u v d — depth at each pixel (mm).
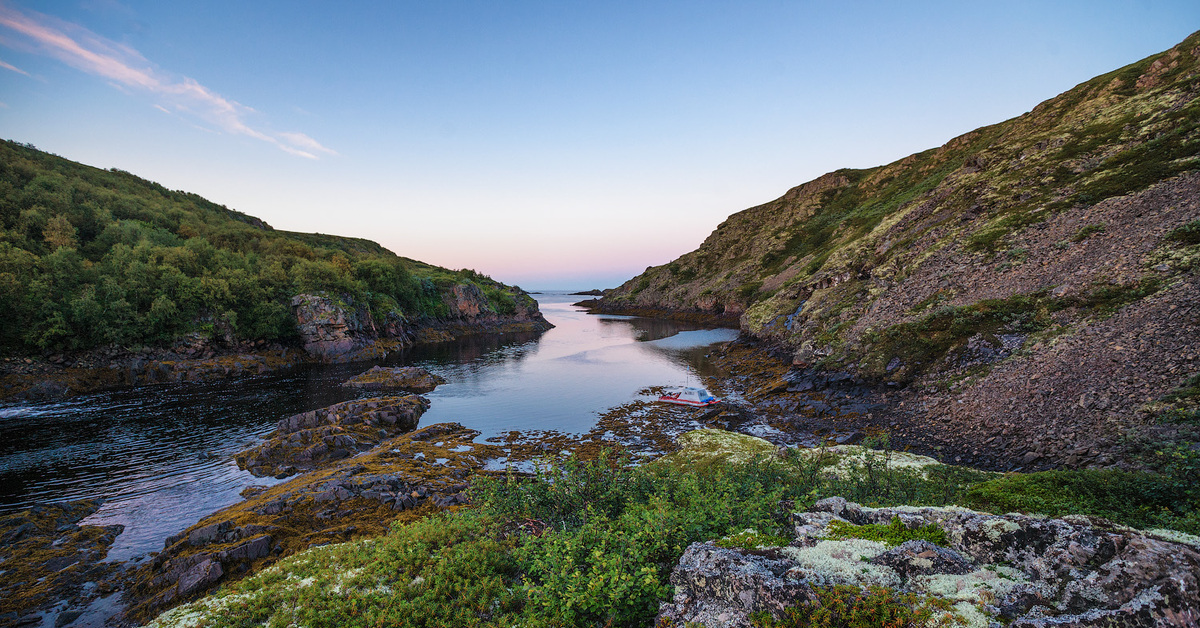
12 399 57562
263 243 127438
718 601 9586
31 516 28203
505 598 13203
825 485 19203
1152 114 67875
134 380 69438
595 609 10789
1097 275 44531
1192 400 27312
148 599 20656
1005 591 8062
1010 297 49812
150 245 85938
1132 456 25797
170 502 31500
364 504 28469
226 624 14547
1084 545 8500
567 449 43094
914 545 9797
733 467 21656
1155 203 48875
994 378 41188
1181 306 34875
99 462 38812
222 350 81938
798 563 9836
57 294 68250
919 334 52625
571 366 86688
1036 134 92875
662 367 83938
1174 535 8477
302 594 15461
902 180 178000
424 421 53062
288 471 37000
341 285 104938
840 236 147500
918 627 7328
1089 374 34688
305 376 77188
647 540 12789
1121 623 6586
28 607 20406
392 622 12797
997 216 68125
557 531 16438
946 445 36969
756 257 196000
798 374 61531
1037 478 17609
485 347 117125
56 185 103250
